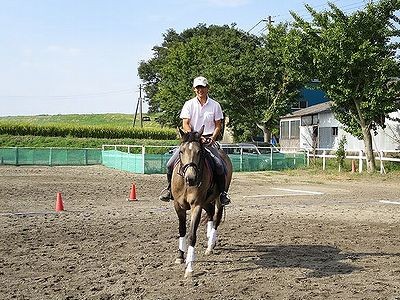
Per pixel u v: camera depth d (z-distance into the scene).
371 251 10.17
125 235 11.59
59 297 7.00
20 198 18.58
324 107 45.81
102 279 7.91
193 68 53.88
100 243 10.69
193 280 7.86
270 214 15.16
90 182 25.42
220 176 9.23
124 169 35.59
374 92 29.50
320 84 32.16
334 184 25.70
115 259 9.25
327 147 43.12
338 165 34.00
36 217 14.21
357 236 11.77
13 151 41.09
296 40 31.00
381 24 30.23
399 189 23.28
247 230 12.41
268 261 9.24
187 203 8.69
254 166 34.97
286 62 32.12
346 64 29.77
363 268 8.77
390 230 12.62
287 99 42.59
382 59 29.83
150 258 9.34
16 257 9.38
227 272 8.43
